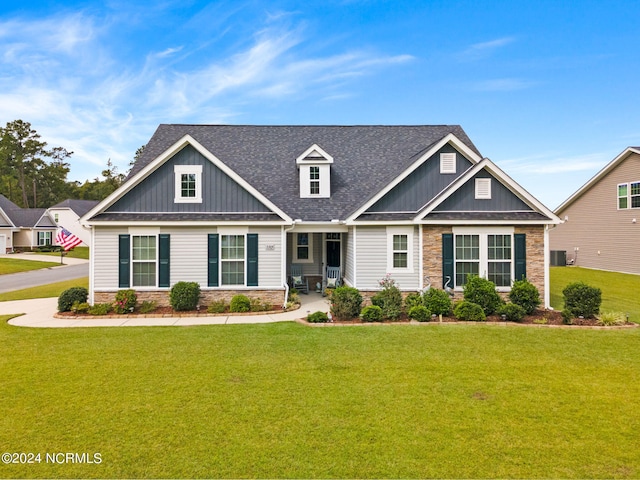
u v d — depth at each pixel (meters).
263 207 16.41
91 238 15.55
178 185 16.09
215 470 5.09
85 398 7.20
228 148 20.70
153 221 15.48
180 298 14.90
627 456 5.45
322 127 22.70
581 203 29.91
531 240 15.72
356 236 16.16
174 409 6.75
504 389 7.63
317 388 7.63
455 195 15.88
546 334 11.53
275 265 16.22
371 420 6.39
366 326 12.55
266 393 7.40
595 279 23.50
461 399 7.19
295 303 16.27
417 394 7.38
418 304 14.33
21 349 10.22
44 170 80.81
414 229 15.98
